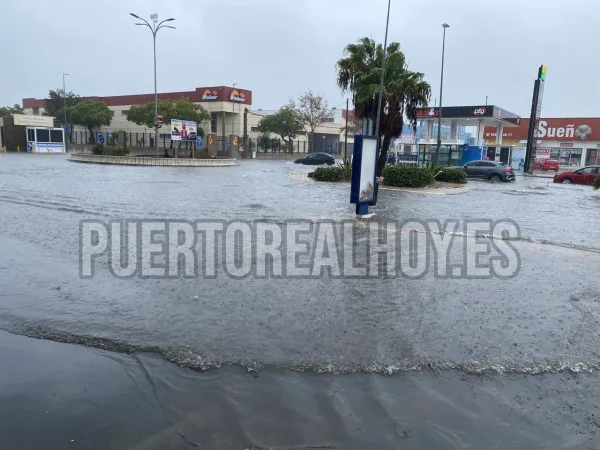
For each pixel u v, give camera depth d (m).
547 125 51.72
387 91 21.23
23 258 7.11
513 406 3.49
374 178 12.33
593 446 3.07
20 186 17.08
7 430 3.12
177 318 4.89
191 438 3.08
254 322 4.82
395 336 4.56
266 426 3.21
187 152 46.00
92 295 5.54
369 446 3.03
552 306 5.48
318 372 3.88
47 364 3.98
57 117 69.25
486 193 20.25
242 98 61.69
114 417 3.29
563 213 14.16
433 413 3.38
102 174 23.84
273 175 26.45
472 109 40.19
